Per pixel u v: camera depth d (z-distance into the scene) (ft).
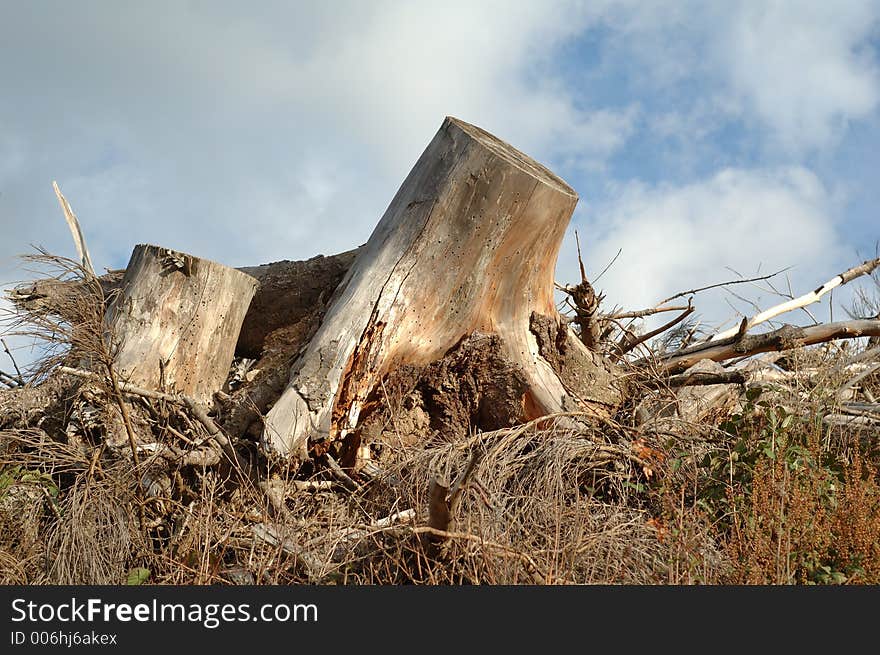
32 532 16.11
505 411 20.93
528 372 20.90
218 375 22.06
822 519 15.03
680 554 14.16
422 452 17.24
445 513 12.75
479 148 20.38
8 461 17.03
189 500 17.21
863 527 14.57
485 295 20.76
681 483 17.07
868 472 17.66
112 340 19.13
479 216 20.33
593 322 22.95
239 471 16.94
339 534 14.58
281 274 23.80
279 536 14.74
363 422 20.15
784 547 14.17
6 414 19.06
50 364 18.70
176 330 21.29
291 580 14.33
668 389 21.11
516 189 20.29
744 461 17.46
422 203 20.62
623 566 13.70
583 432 18.44
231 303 22.12
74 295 19.65
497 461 15.98
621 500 16.40
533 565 13.10
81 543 14.69
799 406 19.69
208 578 14.07
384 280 20.16
